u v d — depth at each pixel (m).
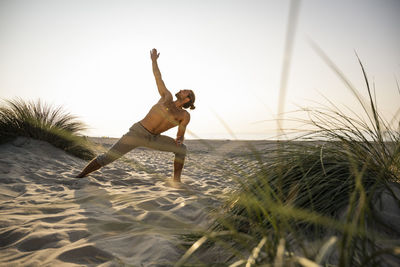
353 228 0.88
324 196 1.36
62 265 1.40
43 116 6.05
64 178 3.86
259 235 1.28
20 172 3.89
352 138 1.63
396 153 1.51
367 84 1.44
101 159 3.91
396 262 0.95
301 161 1.60
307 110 1.66
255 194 1.55
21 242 1.68
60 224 1.98
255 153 1.20
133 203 2.56
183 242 1.62
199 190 3.46
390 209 1.22
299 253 1.08
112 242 1.67
